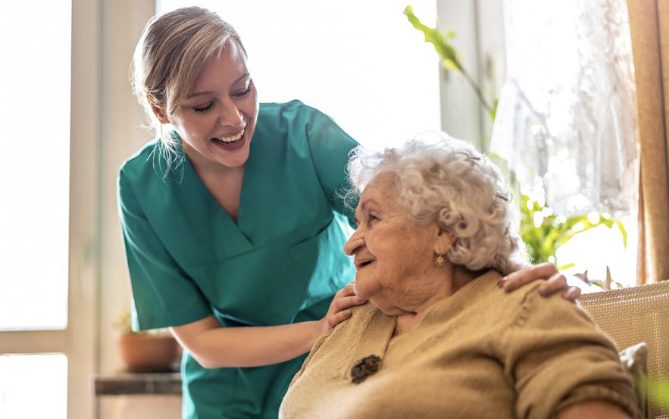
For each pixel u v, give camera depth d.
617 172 2.19
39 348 2.78
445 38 2.61
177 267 1.95
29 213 2.86
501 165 2.46
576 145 2.23
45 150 2.87
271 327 1.82
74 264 2.78
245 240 1.93
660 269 2.07
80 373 2.75
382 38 2.75
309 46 2.77
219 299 1.94
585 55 2.24
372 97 2.74
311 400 1.45
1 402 2.80
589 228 2.33
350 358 1.46
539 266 1.35
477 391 1.28
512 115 2.30
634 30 2.13
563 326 1.26
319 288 1.96
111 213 2.79
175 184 1.94
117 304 2.77
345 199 1.87
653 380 1.45
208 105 1.73
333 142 1.91
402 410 1.28
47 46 2.87
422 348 1.36
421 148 1.45
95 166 2.78
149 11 2.81
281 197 1.93
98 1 2.81
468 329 1.33
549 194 2.25
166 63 1.70
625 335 1.50
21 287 2.84
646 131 2.11
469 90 2.69
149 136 2.79
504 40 2.67
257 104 1.80
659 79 2.13
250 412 1.96
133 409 2.62
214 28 1.70
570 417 1.19
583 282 1.76
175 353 2.61
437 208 1.39
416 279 1.42
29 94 2.87
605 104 2.21
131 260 1.98
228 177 1.93
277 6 2.78
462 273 1.44
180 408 2.62
